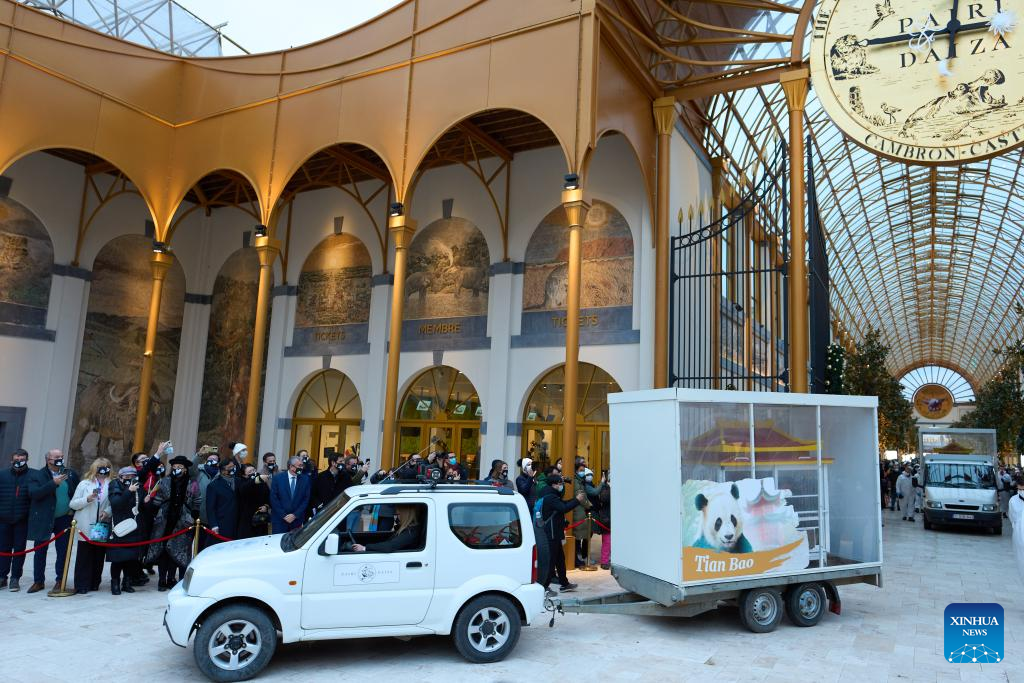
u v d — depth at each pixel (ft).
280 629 22.50
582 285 59.98
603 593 35.45
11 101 56.75
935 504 68.59
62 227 71.05
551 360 60.29
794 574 29.37
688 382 57.98
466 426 64.90
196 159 65.36
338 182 73.15
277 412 74.90
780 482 29.81
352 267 73.67
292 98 60.13
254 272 80.02
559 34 46.55
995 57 42.52
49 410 68.59
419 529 23.97
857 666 24.18
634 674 22.94
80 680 21.38
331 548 22.20
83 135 60.80
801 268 47.98
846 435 31.83
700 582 27.32
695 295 62.49
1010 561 49.73
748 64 51.67
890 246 195.42
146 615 29.17
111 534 33.55
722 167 73.72
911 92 44.27
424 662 23.80
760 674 23.17
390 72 54.34
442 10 52.90
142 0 85.66
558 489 36.09
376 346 69.67
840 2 47.19
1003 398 129.49
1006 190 140.77
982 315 256.93
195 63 67.56
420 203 70.59
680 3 61.11
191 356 81.15
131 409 75.72
